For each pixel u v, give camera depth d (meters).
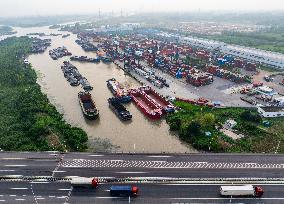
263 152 165.00
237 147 170.50
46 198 128.75
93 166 150.75
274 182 136.12
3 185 137.88
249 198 126.94
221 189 126.94
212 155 158.12
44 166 151.88
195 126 184.62
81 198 128.12
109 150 174.62
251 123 197.12
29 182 139.62
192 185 134.88
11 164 154.12
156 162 153.00
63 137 185.00
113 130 199.50
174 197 127.69
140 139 186.50
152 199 126.69
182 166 148.88
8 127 199.25
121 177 141.12
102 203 124.94
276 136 182.12
